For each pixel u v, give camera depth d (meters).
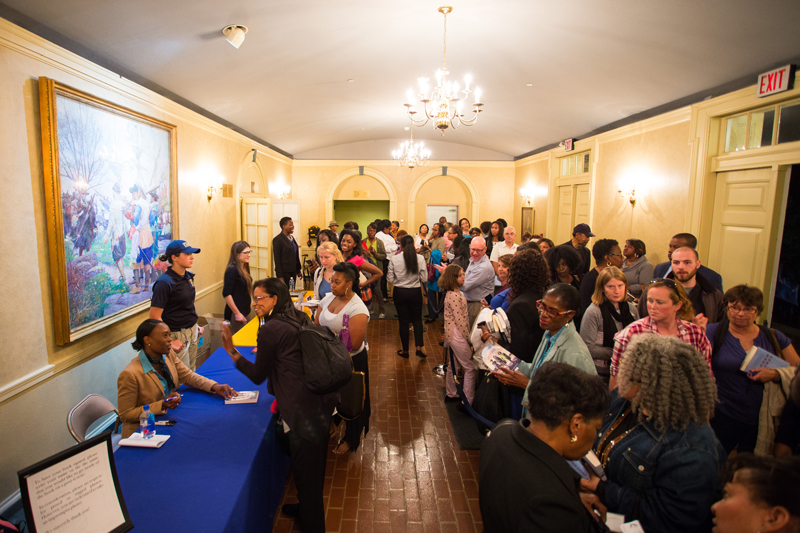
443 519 2.69
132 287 4.31
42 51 3.12
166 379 2.73
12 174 2.88
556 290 2.18
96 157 3.71
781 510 1.04
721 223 5.11
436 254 7.43
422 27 4.35
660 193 6.02
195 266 6.13
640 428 1.59
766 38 3.73
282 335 2.27
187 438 2.33
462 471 3.18
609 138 7.39
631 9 3.66
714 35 3.84
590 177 8.08
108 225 3.89
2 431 2.80
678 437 1.47
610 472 1.62
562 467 1.20
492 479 1.25
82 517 1.45
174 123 5.43
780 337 2.50
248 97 6.27
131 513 1.74
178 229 5.36
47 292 3.20
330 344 2.31
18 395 2.92
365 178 13.44
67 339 3.31
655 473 1.49
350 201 15.34
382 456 3.37
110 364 4.00
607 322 2.96
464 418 3.92
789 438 2.06
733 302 2.41
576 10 3.83
